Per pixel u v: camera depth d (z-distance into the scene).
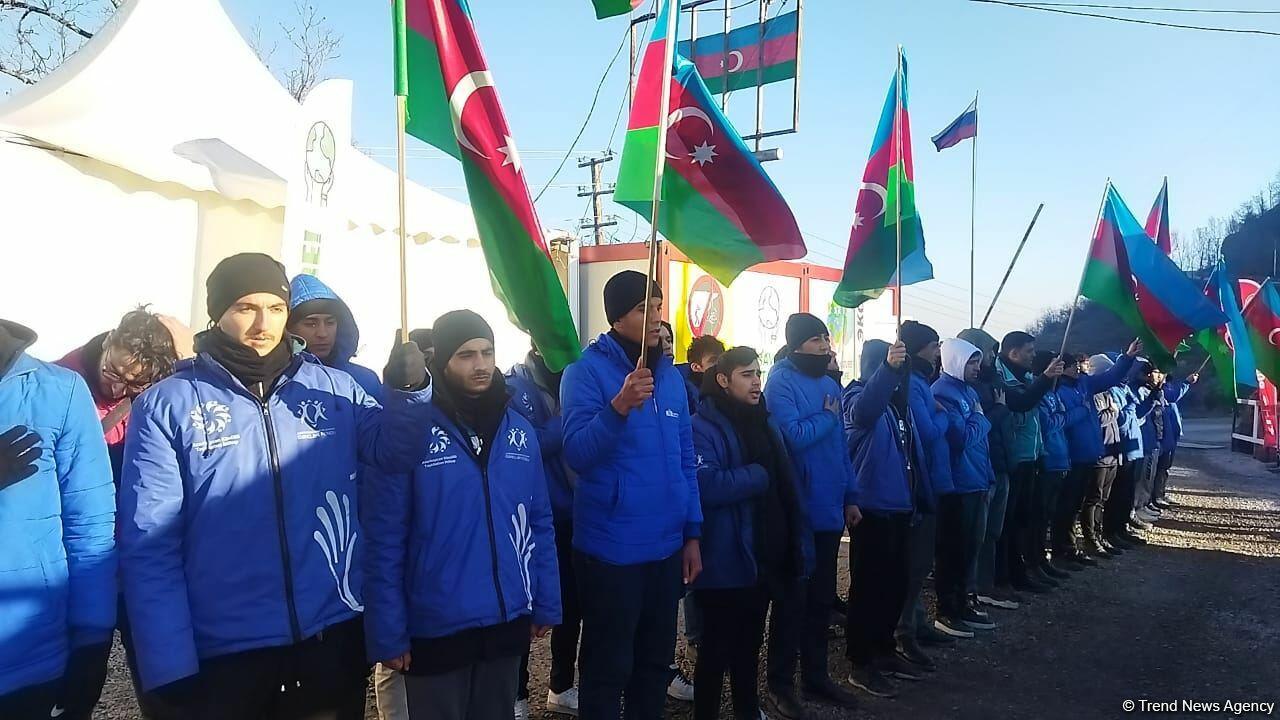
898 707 4.25
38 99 5.21
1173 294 7.32
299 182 3.99
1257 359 10.18
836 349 12.97
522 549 2.67
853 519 4.27
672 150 3.69
